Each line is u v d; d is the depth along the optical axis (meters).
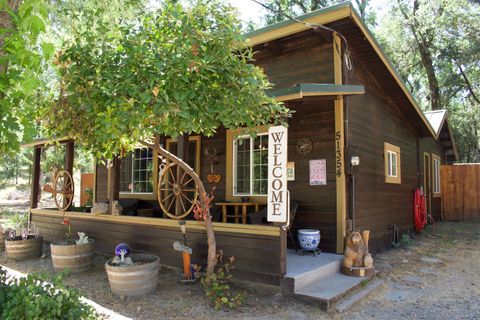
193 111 4.01
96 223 7.63
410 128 10.54
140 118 3.82
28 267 6.81
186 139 6.14
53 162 13.16
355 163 6.33
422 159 11.59
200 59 3.92
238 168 7.74
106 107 4.00
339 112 6.41
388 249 8.14
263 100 4.32
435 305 4.77
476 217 13.13
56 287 3.31
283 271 4.85
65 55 4.23
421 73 22.84
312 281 5.10
